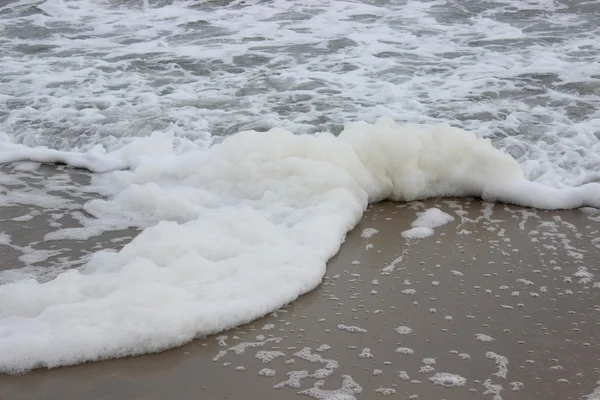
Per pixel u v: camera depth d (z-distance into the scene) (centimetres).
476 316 374
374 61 848
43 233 475
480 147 533
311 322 369
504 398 309
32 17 1098
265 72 818
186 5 1155
